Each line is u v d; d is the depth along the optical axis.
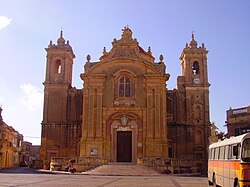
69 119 57.69
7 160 76.56
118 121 49.22
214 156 23.83
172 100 58.53
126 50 51.53
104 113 49.19
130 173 39.81
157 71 49.78
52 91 58.25
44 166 52.50
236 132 52.62
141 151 48.16
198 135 57.28
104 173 39.94
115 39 52.06
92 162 43.94
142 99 49.62
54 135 56.66
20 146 97.00
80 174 39.34
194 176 38.00
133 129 48.97
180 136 56.69
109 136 48.66
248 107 51.97
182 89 59.44
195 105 58.03
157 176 37.38
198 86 58.66
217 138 50.91
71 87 61.50
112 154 48.22
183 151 56.22
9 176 34.16
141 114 49.22
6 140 72.94
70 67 62.16
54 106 57.72
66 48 59.88
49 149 56.09
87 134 48.47
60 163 47.09
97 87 49.62
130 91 50.00
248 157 17.38
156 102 49.28
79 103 58.44
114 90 49.81
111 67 50.56
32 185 22.66
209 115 57.81
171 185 24.31
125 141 48.88
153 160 44.03
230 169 19.27
